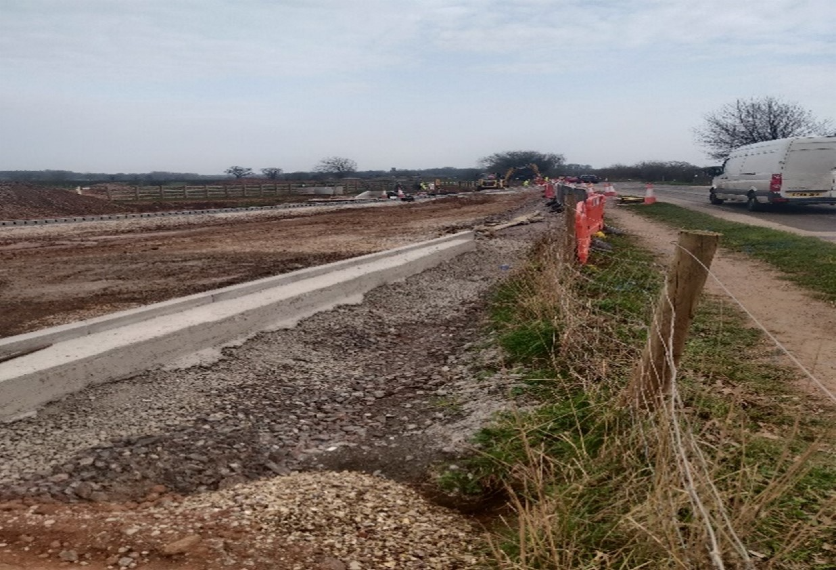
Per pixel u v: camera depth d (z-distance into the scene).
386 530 3.67
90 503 3.82
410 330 8.30
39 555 3.20
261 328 7.22
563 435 4.20
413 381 6.34
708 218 21.62
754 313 8.02
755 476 3.49
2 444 4.41
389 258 11.55
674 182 79.56
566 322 6.32
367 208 33.50
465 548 3.51
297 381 6.16
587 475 3.66
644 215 24.28
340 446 4.92
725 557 2.80
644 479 3.46
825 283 9.72
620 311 7.45
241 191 51.09
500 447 4.40
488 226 19.80
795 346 6.53
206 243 16.70
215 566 3.15
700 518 2.90
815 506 3.43
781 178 23.58
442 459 4.59
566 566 3.07
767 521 3.28
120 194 44.12
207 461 4.45
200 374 5.96
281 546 3.39
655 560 2.94
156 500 3.94
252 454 4.66
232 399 5.52
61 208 30.70
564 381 5.29
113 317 6.43
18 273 11.66
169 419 5.01
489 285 10.98
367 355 7.16
